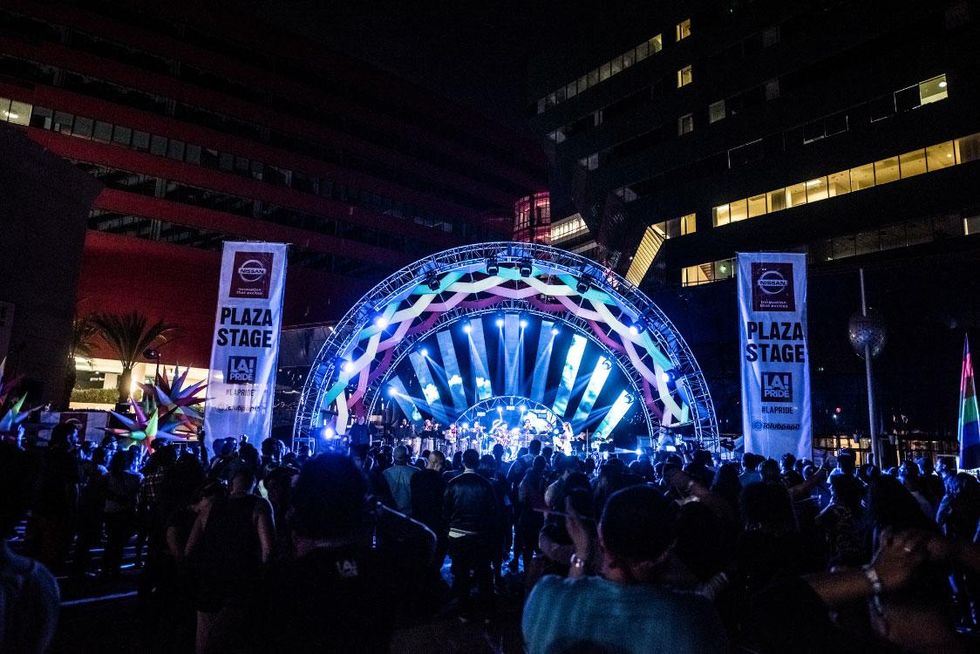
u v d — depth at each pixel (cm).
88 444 1434
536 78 4881
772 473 760
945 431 2564
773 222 3494
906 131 3083
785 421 1563
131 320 4025
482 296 2633
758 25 3669
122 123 4403
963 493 734
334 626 221
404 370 3048
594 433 2602
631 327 1931
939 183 2956
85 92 4294
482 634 720
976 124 2881
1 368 1839
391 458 1088
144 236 4444
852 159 3244
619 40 4344
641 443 2267
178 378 1559
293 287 5053
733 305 3173
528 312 2183
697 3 3950
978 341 1099
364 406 2052
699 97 3878
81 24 4291
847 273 2827
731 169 3694
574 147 4525
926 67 3052
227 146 4828
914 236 3034
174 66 4666
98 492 962
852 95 3272
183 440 1586
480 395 2328
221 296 1561
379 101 5769
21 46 4091
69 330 2972
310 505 231
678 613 195
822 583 246
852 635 251
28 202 2680
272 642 221
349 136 5491
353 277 5400
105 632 698
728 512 469
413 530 265
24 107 4088
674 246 3891
